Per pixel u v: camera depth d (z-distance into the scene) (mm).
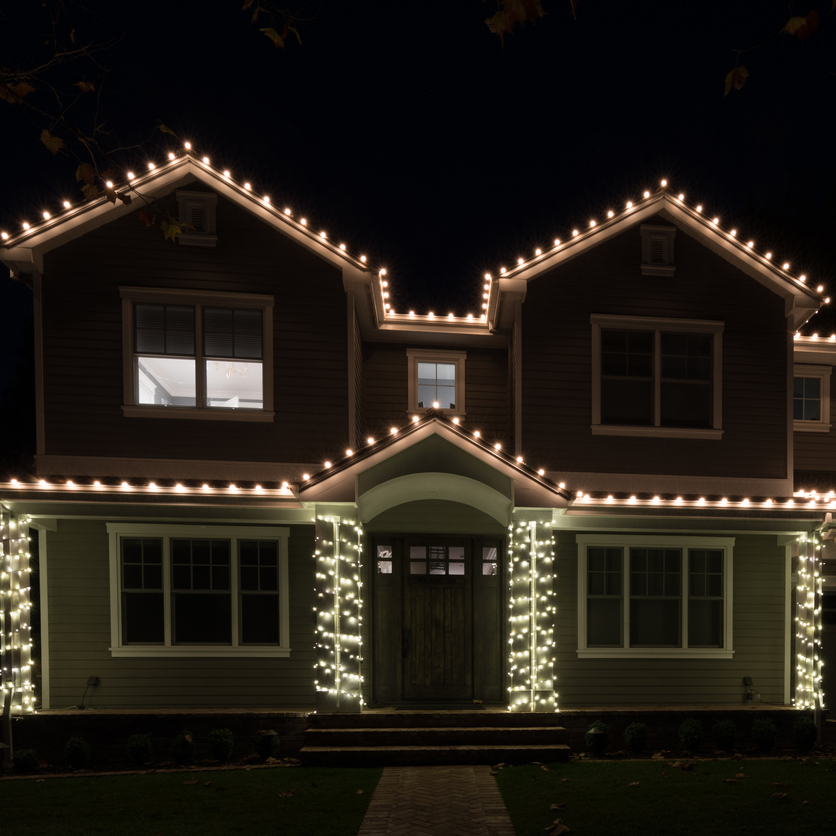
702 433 11555
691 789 7676
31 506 9617
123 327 10625
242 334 10977
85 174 5168
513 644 9891
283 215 10977
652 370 11648
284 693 10531
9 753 9234
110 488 9531
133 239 10789
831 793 7504
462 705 10562
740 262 11945
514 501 9750
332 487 9586
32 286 11172
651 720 10148
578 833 6363
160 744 9656
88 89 5020
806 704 10555
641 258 11750
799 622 10945
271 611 10773
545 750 9031
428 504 11258
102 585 10547
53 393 10398
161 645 10484
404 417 12836
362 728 9398
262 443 10789
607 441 11383
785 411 11828
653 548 11344
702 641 11234
